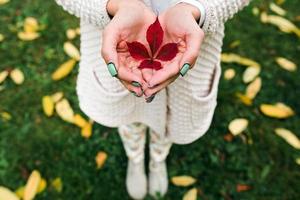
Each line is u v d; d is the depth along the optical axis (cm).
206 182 185
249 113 204
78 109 203
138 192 178
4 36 225
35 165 187
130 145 167
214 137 196
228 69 215
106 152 191
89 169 186
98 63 127
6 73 211
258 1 243
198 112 134
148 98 102
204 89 131
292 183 186
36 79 212
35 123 199
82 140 194
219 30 119
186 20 104
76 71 214
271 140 197
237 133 194
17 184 183
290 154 193
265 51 226
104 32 103
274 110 203
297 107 208
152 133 159
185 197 179
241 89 211
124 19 104
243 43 228
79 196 179
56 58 219
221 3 108
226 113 203
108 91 132
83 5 112
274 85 213
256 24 234
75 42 225
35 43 223
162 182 179
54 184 181
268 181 186
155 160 171
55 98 204
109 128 197
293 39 231
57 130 197
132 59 104
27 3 237
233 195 182
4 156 189
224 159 192
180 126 139
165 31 109
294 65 219
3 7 234
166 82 101
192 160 191
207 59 123
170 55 101
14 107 203
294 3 245
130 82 99
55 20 231
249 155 193
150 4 118
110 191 181
